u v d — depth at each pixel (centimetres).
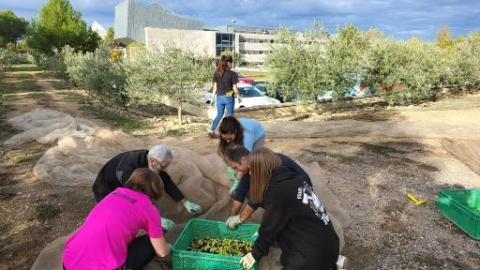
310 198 329
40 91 2181
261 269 377
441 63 1602
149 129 1093
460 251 452
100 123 1184
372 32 1505
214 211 468
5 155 783
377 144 875
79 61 2088
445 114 1250
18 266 420
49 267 384
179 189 493
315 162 698
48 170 653
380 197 590
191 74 1150
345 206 559
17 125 1048
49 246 412
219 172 536
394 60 1418
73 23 4062
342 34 1437
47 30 3959
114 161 418
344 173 685
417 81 1412
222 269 353
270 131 952
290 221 325
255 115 1356
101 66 1545
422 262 431
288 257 328
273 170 326
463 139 923
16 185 623
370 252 449
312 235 321
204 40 6875
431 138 927
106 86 1451
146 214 325
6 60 1781
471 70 1666
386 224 511
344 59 1341
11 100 1734
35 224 504
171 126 1134
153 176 339
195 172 533
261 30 8438
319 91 1328
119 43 7231
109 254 312
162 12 7631
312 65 1316
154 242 334
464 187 635
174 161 550
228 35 7369
